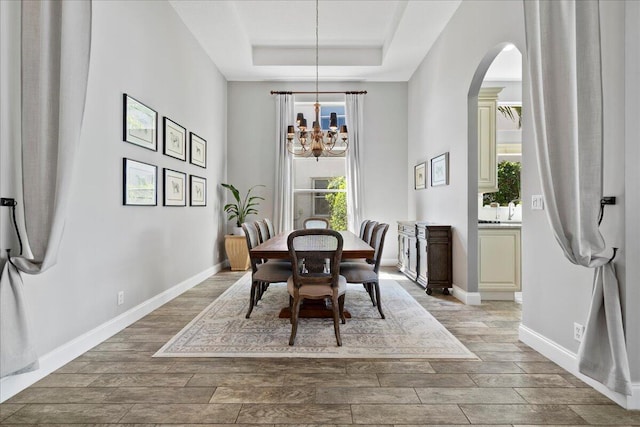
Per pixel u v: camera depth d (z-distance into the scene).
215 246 5.67
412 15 4.17
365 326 3.06
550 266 2.41
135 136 3.17
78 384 2.05
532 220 2.60
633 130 1.82
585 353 1.92
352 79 6.29
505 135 5.14
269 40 5.43
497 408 1.82
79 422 1.69
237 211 5.98
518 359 2.41
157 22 3.65
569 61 1.91
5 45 1.90
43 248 1.92
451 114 4.23
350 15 4.72
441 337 2.80
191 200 4.59
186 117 4.46
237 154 6.37
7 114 1.91
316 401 1.88
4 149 1.89
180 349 2.55
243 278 5.14
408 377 2.15
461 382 2.09
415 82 5.89
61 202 1.93
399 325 3.09
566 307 2.26
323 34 5.25
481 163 4.13
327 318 3.28
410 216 6.22
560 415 1.76
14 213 1.93
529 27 2.12
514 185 5.04
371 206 6.38
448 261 4.16
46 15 1.97
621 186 1.85
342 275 3.23
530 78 2.11
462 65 3.90
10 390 1.90
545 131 2.02
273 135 6.38
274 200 6.31
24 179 1.92
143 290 3.37
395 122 6.39
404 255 5.30
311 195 6.60
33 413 1.76
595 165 1.88
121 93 2.98
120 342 2.69
